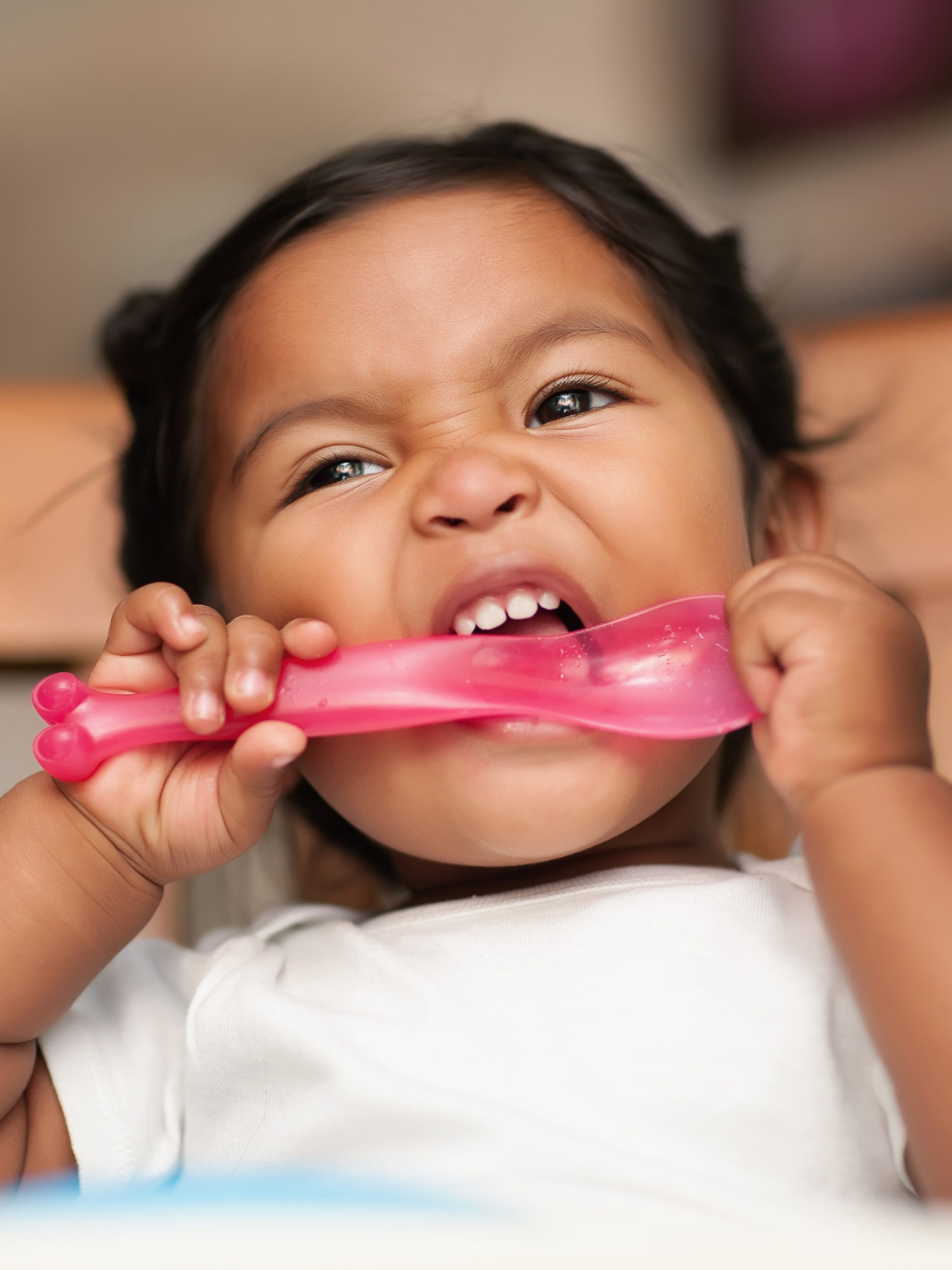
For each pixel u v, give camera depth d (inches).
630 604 26.6
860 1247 11.8
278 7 71.1
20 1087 27.6
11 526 46.8
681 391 30.7
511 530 25.7
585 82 76.4
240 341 31.8
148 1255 11.4
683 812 30.8
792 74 75.4
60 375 81.3
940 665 43.2
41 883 27.0
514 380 28.9
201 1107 28.0
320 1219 12.3
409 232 31.1
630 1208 22.3
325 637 25.2
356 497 28.4
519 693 25.0
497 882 30.6
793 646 22.5
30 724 44.8
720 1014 25.2
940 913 20.0
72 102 74.0
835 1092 24.3
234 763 24.9
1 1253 11.5
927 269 76.9
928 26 72.4
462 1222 12.4
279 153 76.5
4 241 78.1
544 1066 24.9
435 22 73.0
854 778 21.6
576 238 31.9
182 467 36.3
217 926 45.1
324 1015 26.8
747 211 78.4
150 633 26.9
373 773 27.1
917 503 45.1
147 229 78.1
